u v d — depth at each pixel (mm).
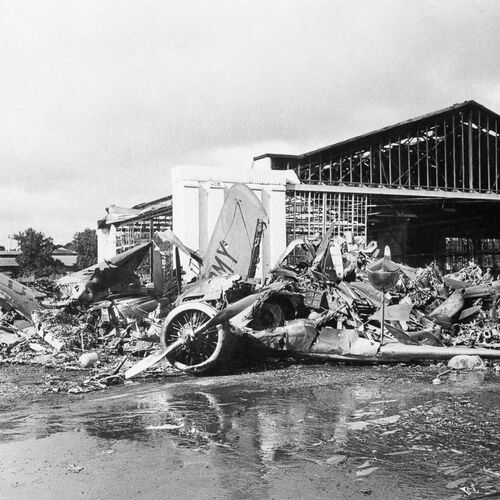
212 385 9922
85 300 16078
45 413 7898
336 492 4754
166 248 22078
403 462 5492
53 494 4812
